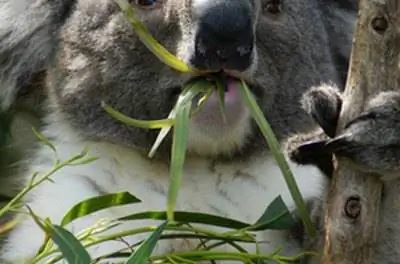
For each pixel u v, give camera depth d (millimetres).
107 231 8688
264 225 7699
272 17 8711
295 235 8578
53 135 9133
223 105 7793
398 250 7941
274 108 8805
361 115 6980
